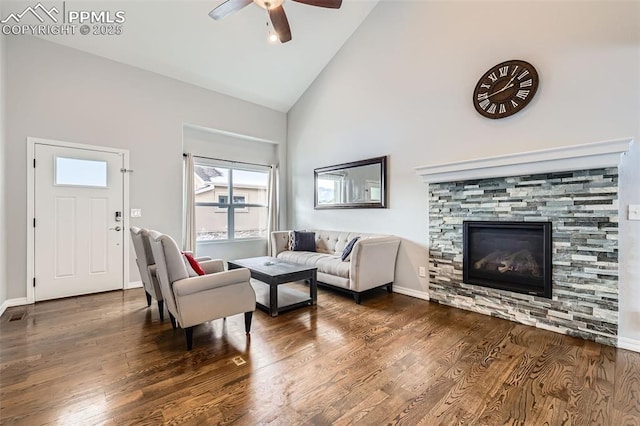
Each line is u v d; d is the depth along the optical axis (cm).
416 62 374
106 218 387
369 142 432
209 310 233
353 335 258
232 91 501
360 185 444
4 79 320
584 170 250
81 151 369
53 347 233
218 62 439
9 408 162
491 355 223
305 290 406
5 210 323
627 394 175
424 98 366
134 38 374
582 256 253
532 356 221
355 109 453
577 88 258
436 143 354
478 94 314
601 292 244
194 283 225
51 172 351
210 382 187
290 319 297
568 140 262
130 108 406
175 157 446
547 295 270
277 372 199
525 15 286
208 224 521
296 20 410
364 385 185
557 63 268
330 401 169
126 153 402
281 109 578
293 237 479
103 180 385
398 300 362
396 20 397
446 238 344
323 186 509
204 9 362
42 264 346
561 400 170
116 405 165
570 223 258
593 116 250
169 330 266
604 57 245
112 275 391
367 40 434
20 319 291
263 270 326
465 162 303
